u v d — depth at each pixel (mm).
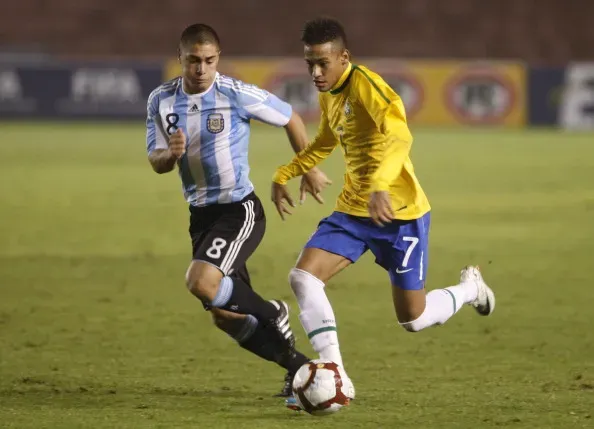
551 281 33312
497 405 18797
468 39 135125
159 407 18672
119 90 111812
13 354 23594
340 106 18844
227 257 19266
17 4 136375
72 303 29891
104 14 136750
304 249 18922
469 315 28156
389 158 17438
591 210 51000
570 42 135000
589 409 18438
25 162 74875
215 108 19609
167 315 28266
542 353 23625
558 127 109312
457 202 53938
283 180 20484
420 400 19250
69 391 20016
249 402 19141
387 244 18906
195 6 137000
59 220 47625
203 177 19828
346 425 17344
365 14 136125
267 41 135500
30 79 111688
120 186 61844
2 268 35719
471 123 109812
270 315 19312
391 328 26578
